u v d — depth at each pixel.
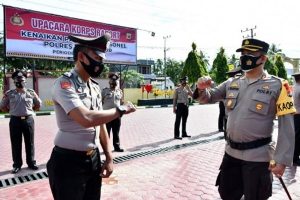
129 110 2.23
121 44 21.12
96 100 2.48
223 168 3.05
